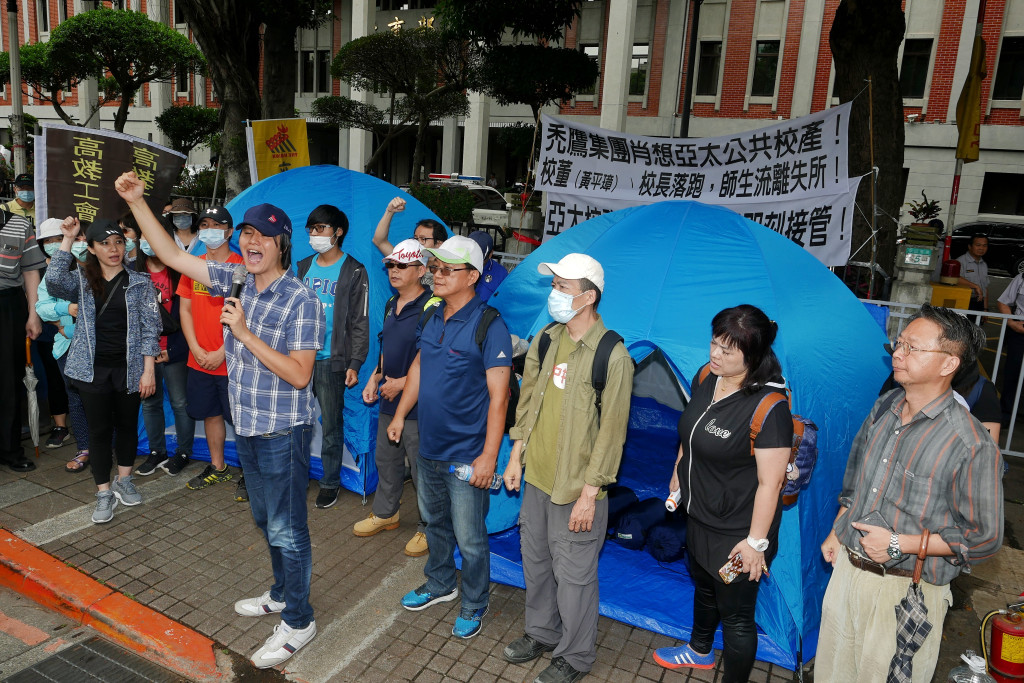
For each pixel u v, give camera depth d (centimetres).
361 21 2369
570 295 287
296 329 305
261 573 400
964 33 2036
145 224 308
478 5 1113
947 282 854
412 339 404
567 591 308
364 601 379
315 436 520
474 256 314
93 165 486
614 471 294
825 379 346
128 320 430
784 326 342
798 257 395
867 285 806
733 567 268
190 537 435
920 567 238
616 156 718
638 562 410
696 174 689
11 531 429
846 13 830
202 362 460
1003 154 2050
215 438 499
